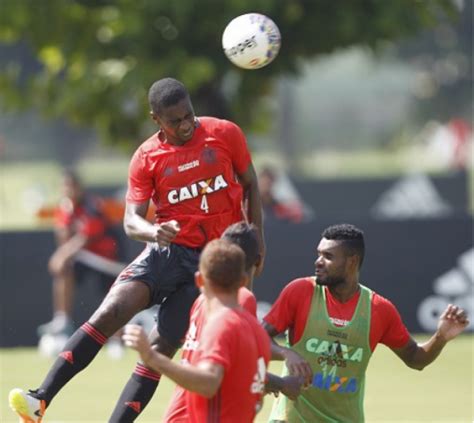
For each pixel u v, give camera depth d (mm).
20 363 51500
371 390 45125
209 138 27656
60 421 38531
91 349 27406
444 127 184125
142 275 27672
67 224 54500
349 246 26750
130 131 57219
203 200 27594
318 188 96000
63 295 54406
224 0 51469
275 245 56969
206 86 55375
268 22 28375
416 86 196375
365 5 54281
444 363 51406
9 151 193500
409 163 181125
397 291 57844
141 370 27906
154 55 53406
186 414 24828
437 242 57969
